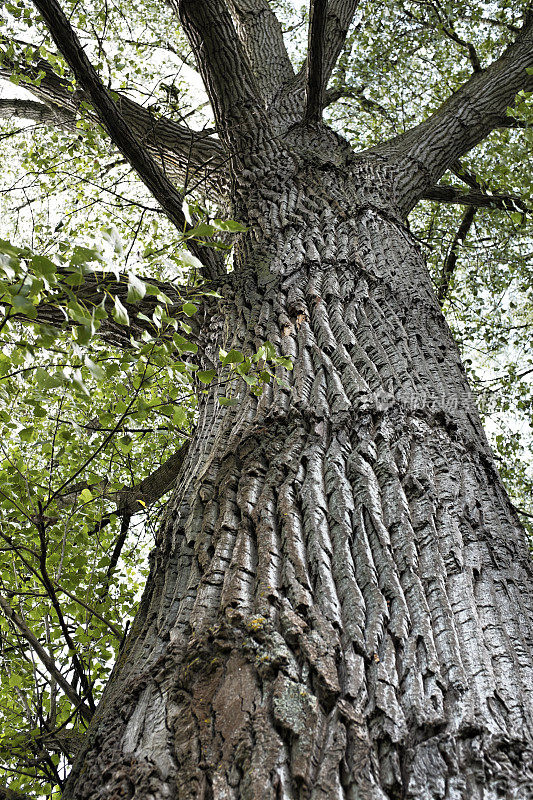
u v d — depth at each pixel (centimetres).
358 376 252
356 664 152
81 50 353
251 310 316
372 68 810
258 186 420
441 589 177
